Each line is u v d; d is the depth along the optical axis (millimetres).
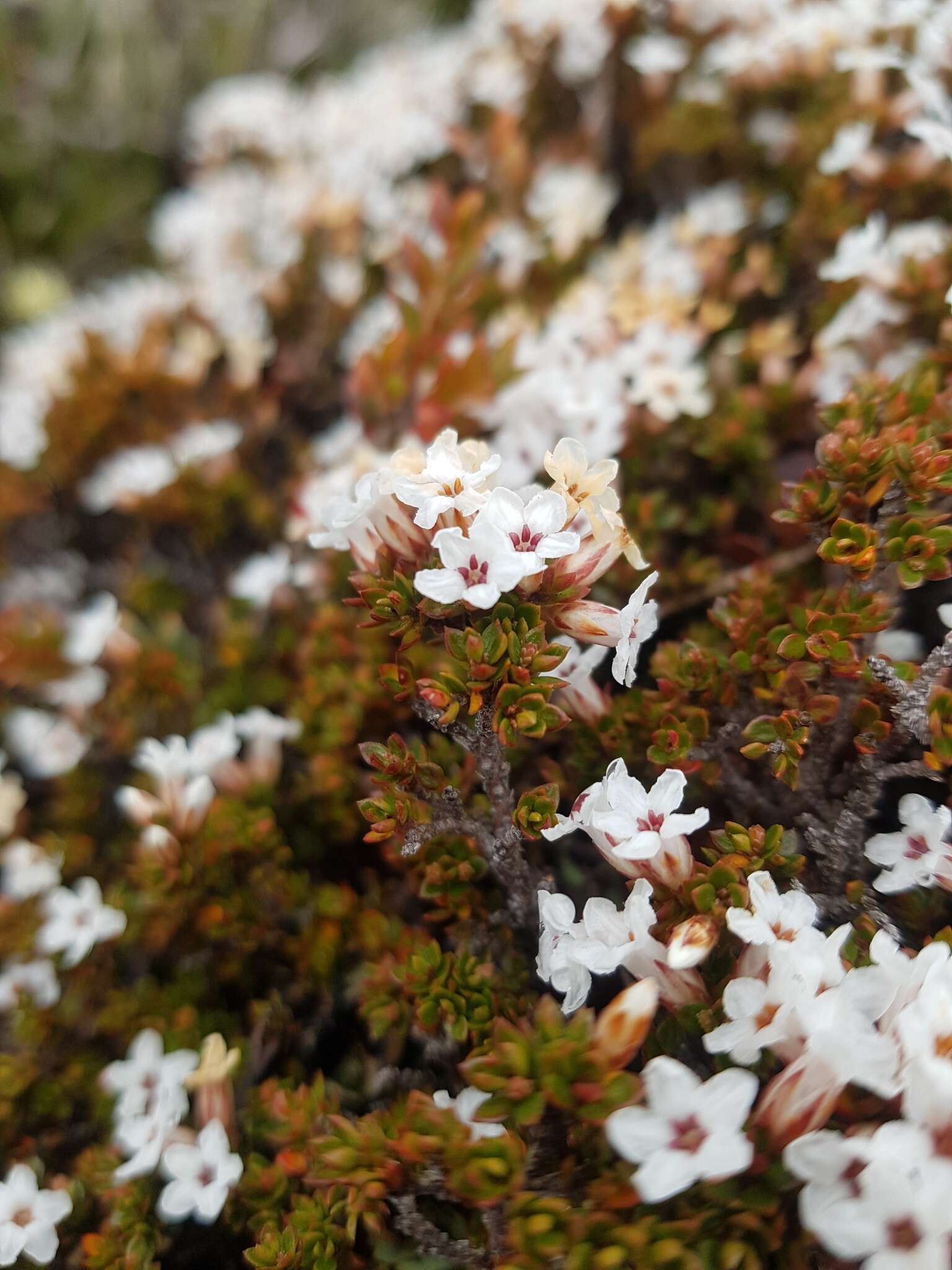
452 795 85
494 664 79
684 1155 66
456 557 77
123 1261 92
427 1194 83
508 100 169
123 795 118
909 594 107
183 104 257
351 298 164
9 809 128
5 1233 92
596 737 98
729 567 118
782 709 92
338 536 91
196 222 194
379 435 132
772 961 72
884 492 86
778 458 122
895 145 140
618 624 82
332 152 189
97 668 141
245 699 129
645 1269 71
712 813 98
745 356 128
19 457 162
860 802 86
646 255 140
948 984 70
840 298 128
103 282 237
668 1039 81
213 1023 107
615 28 159
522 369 122
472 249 131
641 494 125
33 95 263
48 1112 107
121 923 110
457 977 89
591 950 77
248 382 156
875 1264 61
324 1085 96
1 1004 112
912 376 100
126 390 163
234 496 150
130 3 267
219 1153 89
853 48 138
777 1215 74
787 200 149
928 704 82
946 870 80
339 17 267
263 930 109
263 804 117
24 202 249
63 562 165
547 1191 76
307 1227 86
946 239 121
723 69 157
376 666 113
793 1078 69
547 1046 70
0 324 231
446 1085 95
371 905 109
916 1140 64
